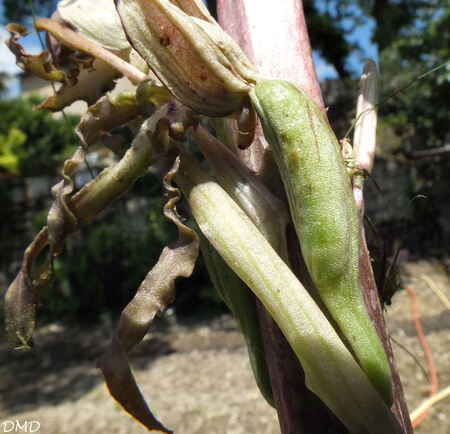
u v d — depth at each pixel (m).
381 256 0.07
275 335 0.05
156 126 0.05
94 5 0.06
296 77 0.05
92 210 0.05
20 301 0.05
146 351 0.44
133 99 0.05
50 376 0.40
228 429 0.30
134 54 0.06
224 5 0.06
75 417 0.32
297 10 0.05
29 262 0.05
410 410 0.29
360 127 0.06
